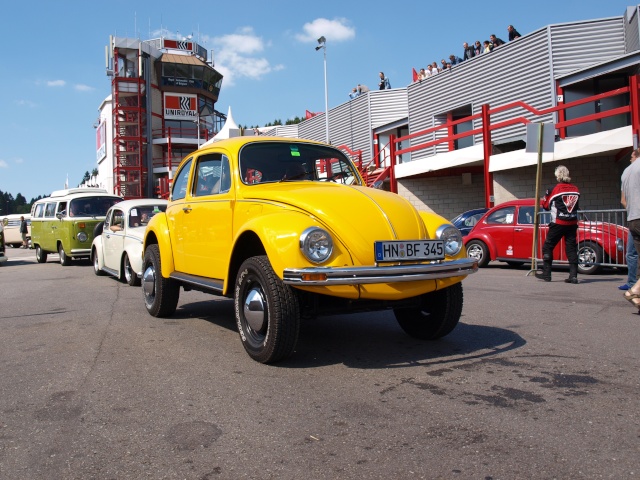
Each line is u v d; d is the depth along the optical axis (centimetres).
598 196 1572
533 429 307
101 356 505
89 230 1622
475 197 2117
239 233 457
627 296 619
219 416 343
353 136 3030
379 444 294
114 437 316
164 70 4794
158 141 4712
